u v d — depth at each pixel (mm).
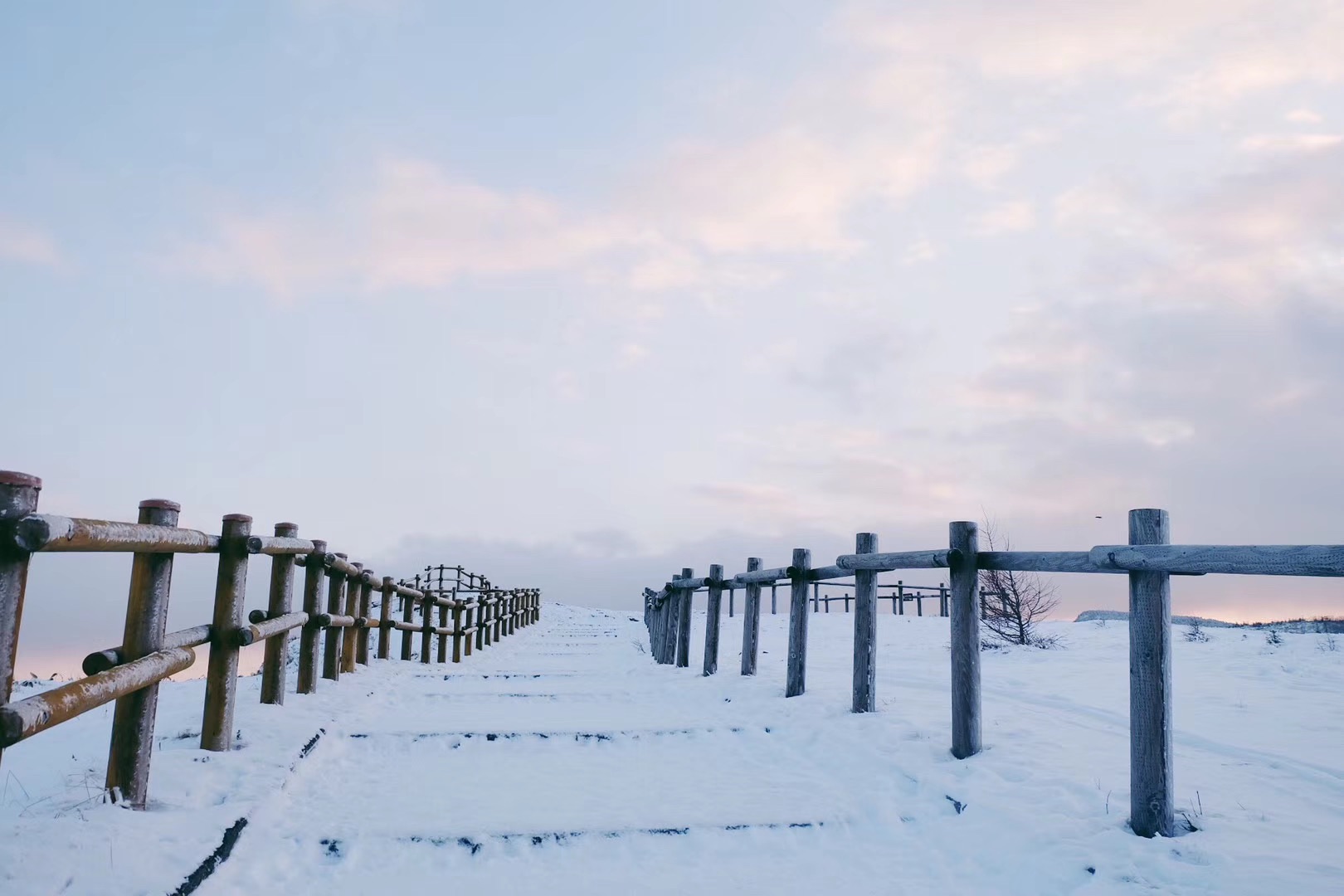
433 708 7809
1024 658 12477
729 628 22453
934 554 5703
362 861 3971
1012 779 4898
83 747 5551
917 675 9477
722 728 6703
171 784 4336
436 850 4094
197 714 6105
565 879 3854
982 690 8086
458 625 14719
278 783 4648
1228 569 3535
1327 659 11234
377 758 5816
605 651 17844
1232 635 16125
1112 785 4629
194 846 3568
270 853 3934
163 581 4129
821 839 4418
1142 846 3754
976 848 4148
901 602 28578
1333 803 4316
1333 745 5656
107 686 3348
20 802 3953
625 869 3994
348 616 8969
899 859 4137
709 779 5410
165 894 3113
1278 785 4648
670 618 14023
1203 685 8852
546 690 8984
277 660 6680
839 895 3686
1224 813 4148
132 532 3566
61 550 3012
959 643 5531
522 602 27422
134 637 3982
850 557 7090
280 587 6699
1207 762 5215
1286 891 3248
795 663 7988
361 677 9227
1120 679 9266
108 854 3324
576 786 5207
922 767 5277
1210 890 3338
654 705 8188
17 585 2818
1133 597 4078
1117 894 3438
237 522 5254
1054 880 3678
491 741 6215
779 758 6016
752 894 3691
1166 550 3834
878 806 4785
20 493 2814
